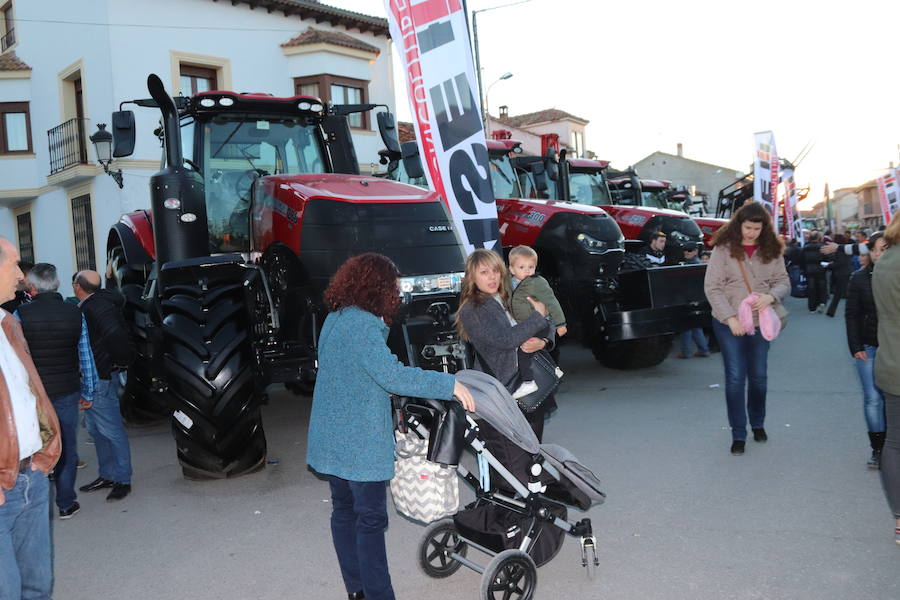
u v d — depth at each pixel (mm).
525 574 3156
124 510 4625
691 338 10117
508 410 3182
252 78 17219
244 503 4652
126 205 14984
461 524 3295
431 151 5586
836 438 5352
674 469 4844
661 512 4113
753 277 5086
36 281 4273
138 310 6617
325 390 2959
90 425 4879
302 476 5168
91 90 15406
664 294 7266
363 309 2980
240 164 6199
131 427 7066
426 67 5566
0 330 2666
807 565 3369
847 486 4359
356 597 3166
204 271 5066
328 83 18000
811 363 8422
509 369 3725
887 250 3576
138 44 15125
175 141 5453
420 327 5262
